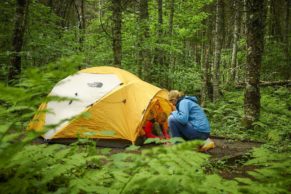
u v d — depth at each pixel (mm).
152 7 19531
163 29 17047
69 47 13492
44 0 19750
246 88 9750
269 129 9320
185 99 6758
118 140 7676
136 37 14898
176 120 6512
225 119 11086
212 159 6398
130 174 3191
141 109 7891
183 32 19703
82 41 16266
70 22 24453
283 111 11172
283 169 3127
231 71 19578
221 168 5863
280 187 2912
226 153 7281
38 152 3053
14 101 2631
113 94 7855
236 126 10125
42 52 12234
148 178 2520
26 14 10898
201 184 2668
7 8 11695
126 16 15523
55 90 8148
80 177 3148
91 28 19125
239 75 20609
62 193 2783
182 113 6480
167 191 2498
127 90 8055
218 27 15734
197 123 6555
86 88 8078
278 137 8242
